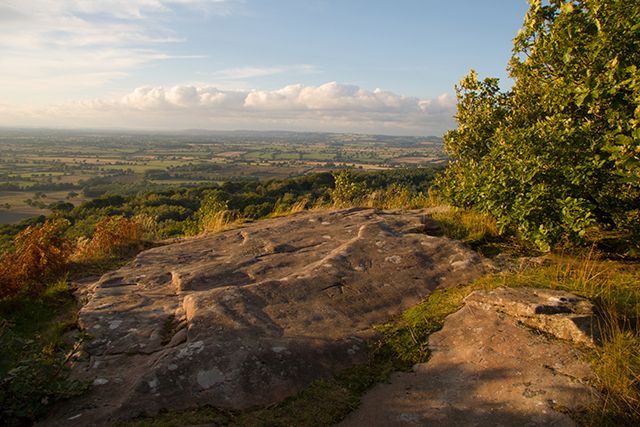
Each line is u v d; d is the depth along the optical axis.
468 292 5.05
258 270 5.88
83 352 3.99
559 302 4.21
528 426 2.97
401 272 5.68
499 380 3.47
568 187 5.84
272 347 3.77
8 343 3.35
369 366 3.87
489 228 7.17
